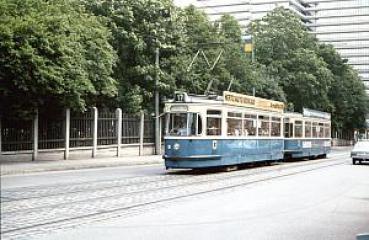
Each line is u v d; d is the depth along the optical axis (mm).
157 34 33125
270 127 27781
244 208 11984
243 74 42969
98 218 10148
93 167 24141
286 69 54219
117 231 8945
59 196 13008
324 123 40156
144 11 33188
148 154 34812
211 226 9672
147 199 12969
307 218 10945
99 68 26875
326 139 40594
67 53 23094
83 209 11141
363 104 80000
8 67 21000
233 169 24031
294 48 55906
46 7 23641
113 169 23297
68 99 24234
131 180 17562
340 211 12039
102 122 30328
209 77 37594
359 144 32562
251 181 18453
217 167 23953
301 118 34344
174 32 34906
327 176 21625
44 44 21781
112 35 31500
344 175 22344
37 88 22344
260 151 26234
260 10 133375
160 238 8461
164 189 15203
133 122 33344
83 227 9227
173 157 20969
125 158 29922
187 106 21062
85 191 14156
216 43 38688
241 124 23969
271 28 55469
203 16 42375
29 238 8219
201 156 20984
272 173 22516
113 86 28469
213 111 21656
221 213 11180
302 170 24969
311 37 66625
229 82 39875
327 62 70625
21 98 23375
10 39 20750
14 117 23938
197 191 14953
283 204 12844
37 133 25453
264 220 10523
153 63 34344
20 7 22766
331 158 39906
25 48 21016
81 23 26500
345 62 74062
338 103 70062
